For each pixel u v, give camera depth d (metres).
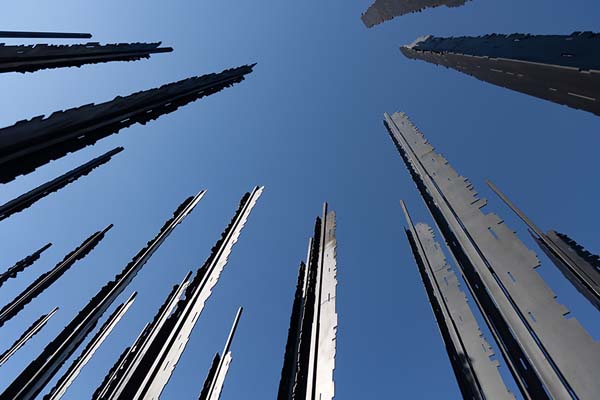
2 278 30.19
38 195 23.30
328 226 34.81
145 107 25.56
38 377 21.66
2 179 14.19
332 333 18.98
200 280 26.30
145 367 19.25
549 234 24.06
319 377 16.64
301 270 31.88
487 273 24.14
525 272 21.70
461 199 31.25
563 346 17.44
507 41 37.44
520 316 20.28
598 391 15.15
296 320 23.03
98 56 29.30
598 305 20.38
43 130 15.74
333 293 22.97
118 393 17.38
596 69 21.72
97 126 19.75
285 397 17.02
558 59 25.33
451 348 28.50
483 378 24.09
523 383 20.23
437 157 40.25
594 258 21.36
